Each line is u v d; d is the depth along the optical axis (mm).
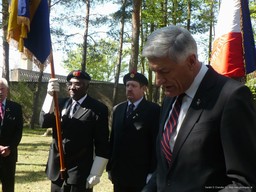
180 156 1794
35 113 22656
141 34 20688
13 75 31312
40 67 4250
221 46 3812
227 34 3791
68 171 4012
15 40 4176
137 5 12742
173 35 1744
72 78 4137
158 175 2006
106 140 4098
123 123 4316
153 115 4227
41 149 12602
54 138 4172
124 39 21594
